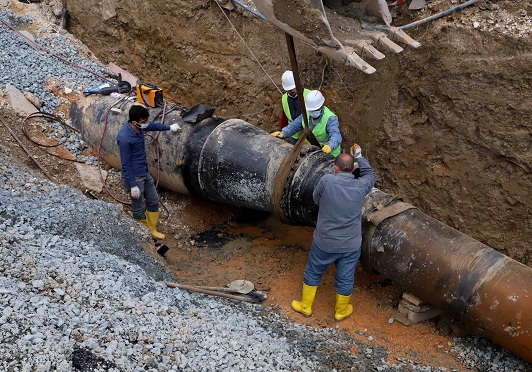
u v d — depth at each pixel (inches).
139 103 311.3
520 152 264.1
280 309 248.2
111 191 306.0
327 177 222.2
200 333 201.5
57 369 160.9
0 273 194.5
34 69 340.2
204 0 359.6
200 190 297.6
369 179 224.5
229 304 241.6
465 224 291.6
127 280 218.8
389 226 237.8
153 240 273.7
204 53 369.7
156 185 306.3
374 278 273.0
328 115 269.1
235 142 285.0
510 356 227.1
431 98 286.0
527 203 269.7
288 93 287.7
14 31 362.9
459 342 235.1
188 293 239.0
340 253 227.0
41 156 301.7
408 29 284.2
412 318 243.3
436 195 298.5
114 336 182.1
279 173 261.1
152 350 181.5
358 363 216.5
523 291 208.7
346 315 245.0
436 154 293.1
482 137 273.9
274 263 281.9
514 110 260.4
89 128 318.0
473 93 270.5
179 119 300.2
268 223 320.5
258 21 343.9
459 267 220.5
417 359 226.1
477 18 266.1
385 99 304.0
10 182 256.1
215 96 374.3
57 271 204.1
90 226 246.7
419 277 228.7
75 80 344.8
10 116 309.6
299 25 236.4
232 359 191.6
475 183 283.0
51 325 176.1
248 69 356.8
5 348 162.4
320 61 326.0
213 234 310.8
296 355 211.9
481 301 214.5
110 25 407.8
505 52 257.0
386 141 308.7
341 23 265.6
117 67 384.2
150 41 391.5
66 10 424.5
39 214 238.8
